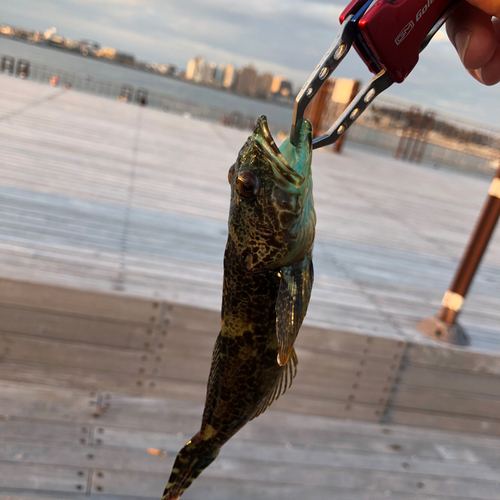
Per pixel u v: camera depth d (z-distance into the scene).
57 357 2.61
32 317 2.53
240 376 0.87
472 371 2.91
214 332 2.64
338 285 3.43
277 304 0.74
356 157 11.34
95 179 4.54
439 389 2.94
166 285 2.79
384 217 5.76
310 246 0.84
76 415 2.51
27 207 3.45
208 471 2.37
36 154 4.86
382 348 2.80
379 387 2.89
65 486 2.12
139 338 2.63
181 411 2.68
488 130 12.33
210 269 3.15
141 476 2.25
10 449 2.23
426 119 12.92
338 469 2.55
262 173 0.77
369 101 0.67
